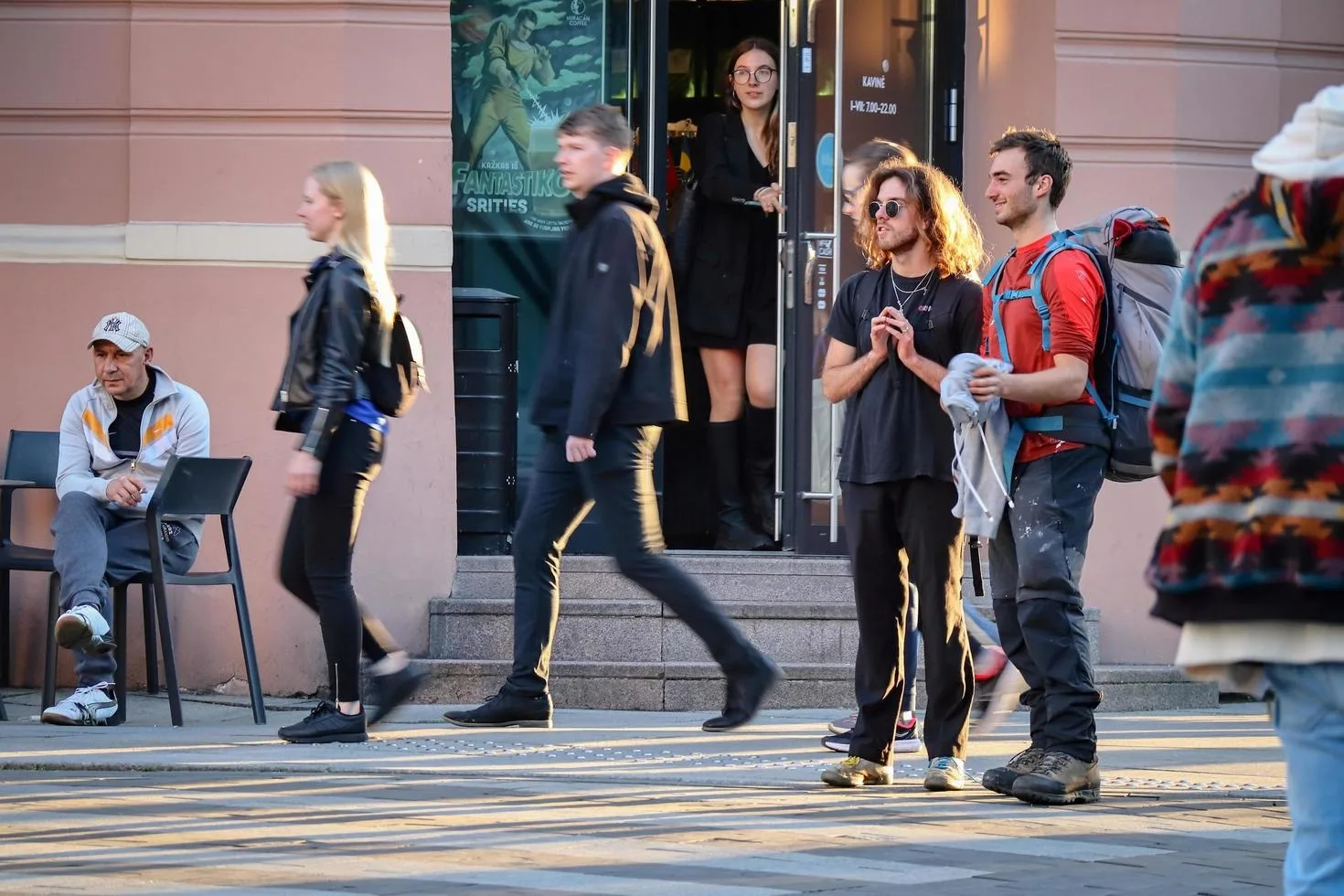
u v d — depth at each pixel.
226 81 32.22
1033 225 21.78
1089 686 21.33
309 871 16.23
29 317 32.34
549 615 27.12
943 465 21.39
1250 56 34.19
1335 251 10.71
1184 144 33.81
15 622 32.22
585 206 24.66
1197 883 16.41
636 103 35.62
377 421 24.61
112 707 27.72
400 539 31.92
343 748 24.78
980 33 35.19
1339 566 10.48
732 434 35.81
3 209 32.38
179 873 16.09
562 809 20.08
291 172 32.22
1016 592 22.12
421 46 32.31
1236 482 10.88
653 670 30.28
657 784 22.33
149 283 32.25
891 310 21.44
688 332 36.06
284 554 25.44
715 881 16.02
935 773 21.97
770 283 36.06
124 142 32.34
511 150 35.41
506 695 27.00
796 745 26.11
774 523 34.94
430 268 32.28
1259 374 10.88
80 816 19.25
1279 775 23.83
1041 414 21.17
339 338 23.91
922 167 22.19
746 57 35.72
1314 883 10.80
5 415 32.22
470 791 21.41
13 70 32.34
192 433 29.22
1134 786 22.69
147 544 28.41
